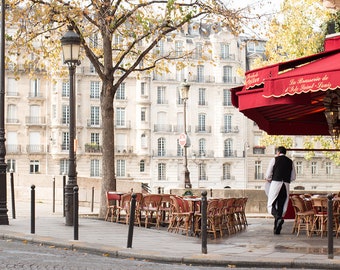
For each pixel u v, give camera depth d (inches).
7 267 386.3
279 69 500.7
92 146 3314.5
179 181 3528.5
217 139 3612.2
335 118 570.3
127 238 527.2
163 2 736.3
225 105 3609.7
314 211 579.5
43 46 836.6
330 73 450.6
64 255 453.1
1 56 631.2
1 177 630.5
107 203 721.0
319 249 480.4
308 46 1285.7
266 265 412.8
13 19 737.0
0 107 635.5
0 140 634.2
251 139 3705.7
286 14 1301.7
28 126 3201.3
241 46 767.7
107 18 697.6
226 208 607.8
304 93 506.9
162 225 700.0
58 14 715.4
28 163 3211.1
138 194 668.1
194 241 535.2
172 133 3511.3
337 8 763.4
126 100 3417.8
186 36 3442.4
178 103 3523.6
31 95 3206.2
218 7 721.6
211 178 3595.0
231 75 3612.2
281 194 607.2
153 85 3472.0
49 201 1210.6
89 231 590.6
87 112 3309.5
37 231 576.7
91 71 3316.9
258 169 3698.3
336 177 3814.0
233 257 428.5
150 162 3459.6
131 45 754.2
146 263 422.6
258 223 758.5
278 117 700.7
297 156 3740.2
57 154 3228.3
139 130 3435.0
